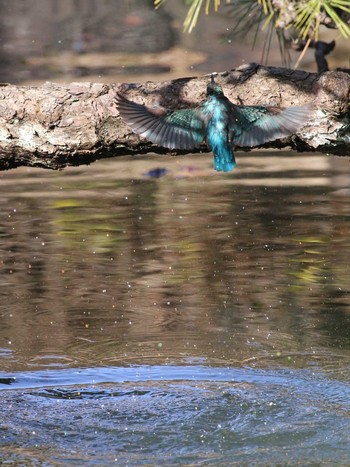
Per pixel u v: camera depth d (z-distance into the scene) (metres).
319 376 9.92
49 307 11.59
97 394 9.52
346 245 13.36
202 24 25.62
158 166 17.55
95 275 12.52
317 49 10.80
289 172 16.95
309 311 11.45
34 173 17.22
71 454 8.31
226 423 8.95
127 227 14.29
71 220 14.52
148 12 27.05
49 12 27.53
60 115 7.16
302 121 5.86
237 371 10.05
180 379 9.88
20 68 22.34
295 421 8.99
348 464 8.17
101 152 7.29
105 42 24.69
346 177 16.52
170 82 7.33
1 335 10.83
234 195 15.66
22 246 13.52
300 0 7.84
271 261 12.91
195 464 8.17
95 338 10.79
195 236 13.84
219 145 5.73
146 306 11.65
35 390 9.59
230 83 7.34
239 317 11.33
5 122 7.15
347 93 7.30
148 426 8.89
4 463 8.05
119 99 5.79
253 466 8.13
